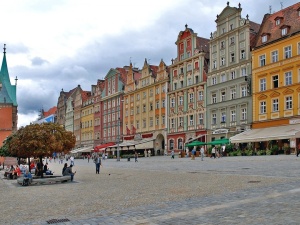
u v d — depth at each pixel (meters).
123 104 94.81
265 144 53.94
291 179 17.73
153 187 19.20
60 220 10.90
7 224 10.84
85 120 117.62
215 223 8.76
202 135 67.62
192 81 71.62
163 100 79.62
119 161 63.66
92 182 25.31
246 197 12.70
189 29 72.50
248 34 60.16
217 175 23.50
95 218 10.63
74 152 104.56
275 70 55.09
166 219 9.67
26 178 25.23
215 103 65.56
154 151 80.75
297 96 51.69
